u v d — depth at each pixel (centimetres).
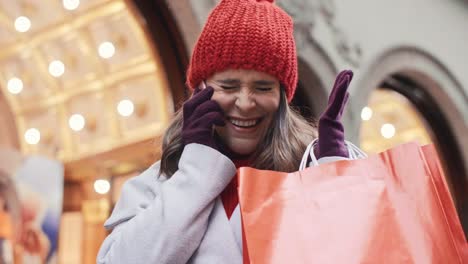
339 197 113
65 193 627
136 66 571
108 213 628
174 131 141
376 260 107
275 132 135
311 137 140
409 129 668
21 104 610
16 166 537
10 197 528
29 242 530
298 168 135
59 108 627
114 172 635
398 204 113
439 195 116
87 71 601
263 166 134
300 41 496
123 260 121
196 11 442
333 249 108
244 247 109
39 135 625
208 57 132
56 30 568
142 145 604
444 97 649
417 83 642
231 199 130
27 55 591
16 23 559
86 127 629
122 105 589
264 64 128
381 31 583
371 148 648
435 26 647
